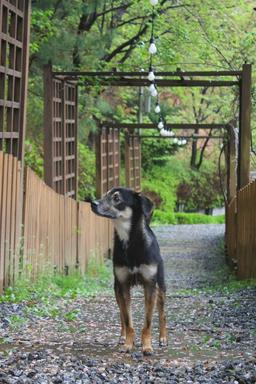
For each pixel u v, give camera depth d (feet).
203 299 37.91
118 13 87.35
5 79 35.65
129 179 101.71
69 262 51.11
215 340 25.35
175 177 148.87
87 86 60.13
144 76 57.00
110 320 29.96
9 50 37.86
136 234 23.24
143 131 137.69
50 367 20.13
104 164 78.54
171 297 39.58
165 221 133.28
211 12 80.28
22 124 38.91
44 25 62.90
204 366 20.76
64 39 66.80
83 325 28.53
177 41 79.51
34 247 40.52
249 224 45.73
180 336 26.50
